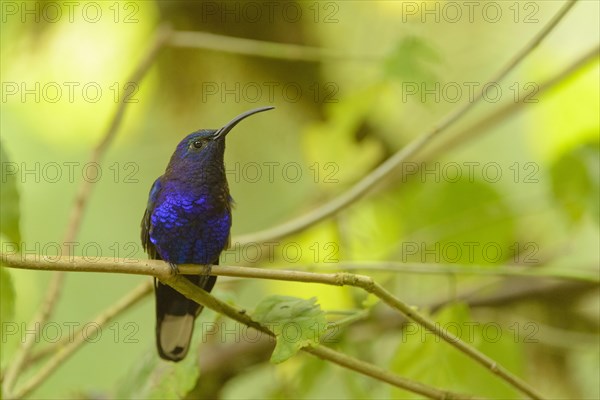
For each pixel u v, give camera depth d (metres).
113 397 8.11
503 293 10.72
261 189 12.61
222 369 10.40
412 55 9.79
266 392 9.94
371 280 6.57
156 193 8.61
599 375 11.31
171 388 7.81
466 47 11.91
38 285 11.88
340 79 12.52
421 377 8.23
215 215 8.52
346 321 7.11
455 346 6.96
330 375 10.56
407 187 11.59
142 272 6.57
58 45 10.77
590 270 10.92
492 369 7.04
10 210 5.89
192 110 12.55
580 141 10.14
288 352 6.61
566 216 10.22
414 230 11.29
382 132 11.92
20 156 12.07
